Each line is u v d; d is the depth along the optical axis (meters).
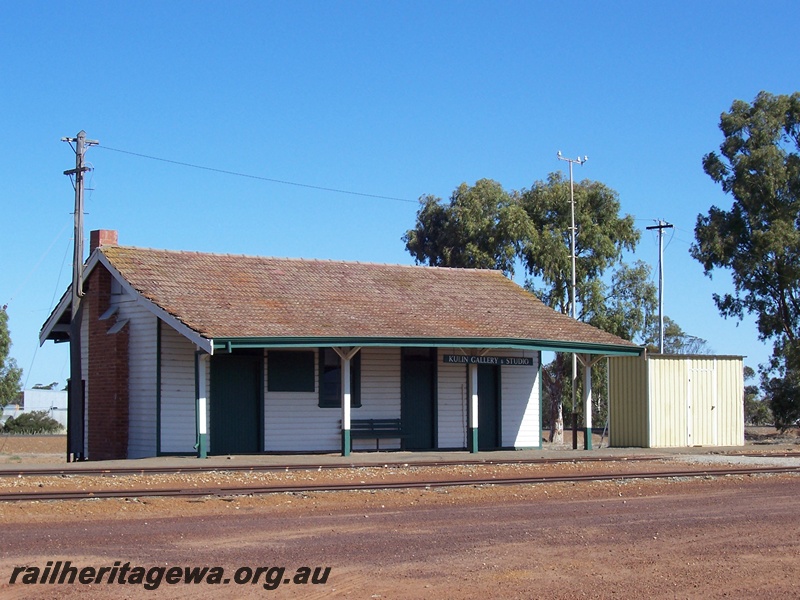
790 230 50.38
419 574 10.21
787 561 11.21
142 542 11.77
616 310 52.78
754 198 51.91
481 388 30.62
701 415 32.88
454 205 54.47
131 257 27.42
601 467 23.67
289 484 18.73
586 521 13.97
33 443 47.97
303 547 11.57
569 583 9.96
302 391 27.55
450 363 29.31
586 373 31.23
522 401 31.25
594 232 51.81
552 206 52.69
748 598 9.49
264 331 24.39
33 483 18.02
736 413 33.47
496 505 15.95
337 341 25.38
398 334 26.47
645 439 31.98
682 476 20.67
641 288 54.03
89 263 28.38
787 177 51.53
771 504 16.17
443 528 13.19
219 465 22.20
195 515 14.34
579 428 59.16
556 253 50.34
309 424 27.56
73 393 28.27
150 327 26.09
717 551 11.73
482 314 30.12
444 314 29.28
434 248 55.66
